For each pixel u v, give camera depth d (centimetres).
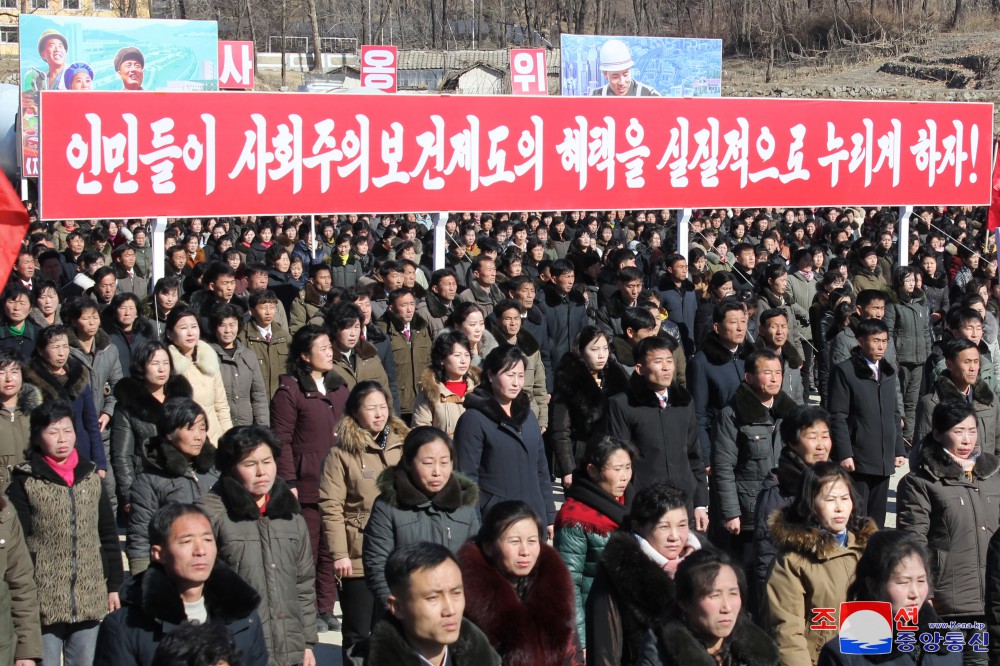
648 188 1609
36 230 2328
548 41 6656
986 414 1035
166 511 569
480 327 1111
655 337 922
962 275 1998
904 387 1534
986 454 791
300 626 701
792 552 652
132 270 1894
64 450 743
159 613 553
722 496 900
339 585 830
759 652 561
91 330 1148
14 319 1208
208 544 570
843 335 1321
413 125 1472
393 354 1293
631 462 722
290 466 963
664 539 649
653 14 7881
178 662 477
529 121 1531
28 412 905
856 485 1012
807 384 1677
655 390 922
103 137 1322
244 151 1391
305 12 7744
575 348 1012
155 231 1376
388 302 1323
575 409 984
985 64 5800
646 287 2075
